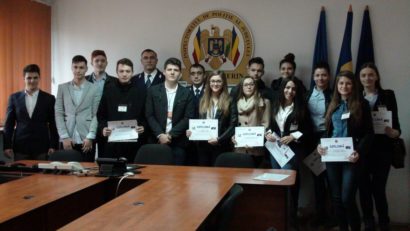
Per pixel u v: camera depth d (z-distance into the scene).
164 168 3.53
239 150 4.17
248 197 3.10
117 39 5.37
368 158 4.00
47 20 5.46
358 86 3.57
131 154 4.39
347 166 3.50
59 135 4.46
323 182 4.42
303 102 3.99
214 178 3.10
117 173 3.19
